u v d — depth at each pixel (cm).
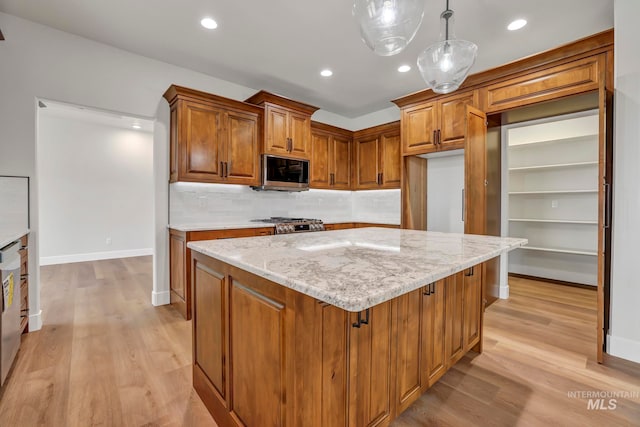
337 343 113
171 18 241
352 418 121
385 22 140
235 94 367
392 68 327
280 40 272
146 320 276
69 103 267
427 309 164
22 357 207
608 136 222
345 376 117
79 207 530
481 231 290
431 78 189
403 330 148
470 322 207
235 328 132
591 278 391
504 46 277
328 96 412
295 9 229
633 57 206
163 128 318
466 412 159
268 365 111
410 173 367
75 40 268
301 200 452
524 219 419
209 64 319
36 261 250
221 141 329
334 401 113
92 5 226
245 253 133
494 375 192
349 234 213
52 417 151
